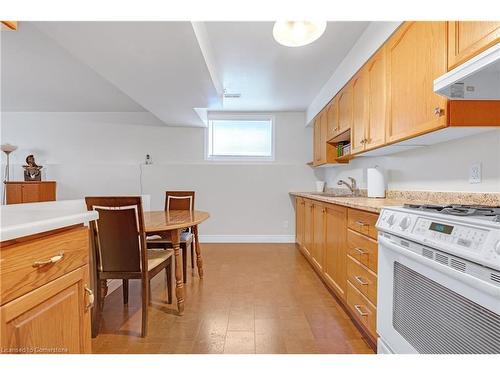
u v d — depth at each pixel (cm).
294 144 500
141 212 188
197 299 252
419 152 224
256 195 498
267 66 311
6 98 430
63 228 92
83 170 494
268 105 460
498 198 152
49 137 502
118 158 503
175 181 496
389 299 136
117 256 192
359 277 190
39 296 80
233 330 198
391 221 137
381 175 269
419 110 165
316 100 413
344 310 229
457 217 99
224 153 505
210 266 352
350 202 211
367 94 238
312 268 342
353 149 271
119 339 188
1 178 496
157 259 221
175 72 260
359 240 190
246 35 248
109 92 404
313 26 146
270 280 300
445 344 98
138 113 503
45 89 391
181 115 420
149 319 215
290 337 189
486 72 116
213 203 497
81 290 99
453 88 127
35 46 271
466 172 175
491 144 157
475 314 86
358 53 252
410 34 175
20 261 74
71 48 213
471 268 86
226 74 332
